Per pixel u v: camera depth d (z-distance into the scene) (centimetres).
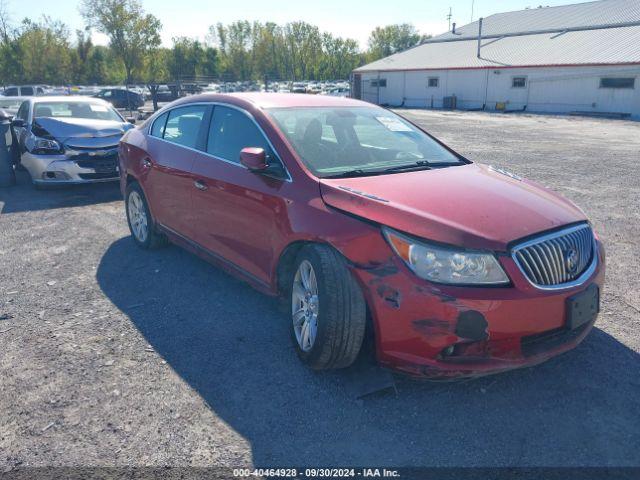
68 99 1006
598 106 3017
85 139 863
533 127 2222
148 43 5394
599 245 348
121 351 369
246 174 393
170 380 333
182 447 274
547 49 3519
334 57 10581
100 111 995
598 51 3150
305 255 329
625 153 1367
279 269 368
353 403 309
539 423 290
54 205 810
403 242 289
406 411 302
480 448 272
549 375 335
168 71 7925
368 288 298
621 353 360
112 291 474
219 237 430
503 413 299
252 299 453
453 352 289
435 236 286
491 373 290
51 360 358
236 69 8894
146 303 447
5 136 936
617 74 2905
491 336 281
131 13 5219
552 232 305
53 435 284
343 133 414
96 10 5147
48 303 450
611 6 3912
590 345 371
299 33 10100
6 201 839
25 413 302
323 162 373
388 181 350
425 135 464
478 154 1350
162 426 291
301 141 384
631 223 680
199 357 360
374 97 4472
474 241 284
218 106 455
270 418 296
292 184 355
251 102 426
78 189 934
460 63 3778
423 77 4000
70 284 491
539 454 267
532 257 291
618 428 285
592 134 1911
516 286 282
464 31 4747
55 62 5772
